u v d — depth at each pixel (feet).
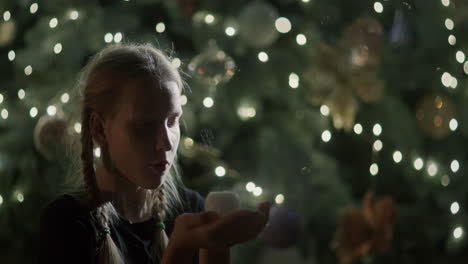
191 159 11.41
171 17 11.61
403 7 12.64
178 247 4.17
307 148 11.55
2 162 11.50
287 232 9.53
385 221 10.80
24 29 12.46
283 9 12.55
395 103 12.46
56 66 11.19
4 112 11.39
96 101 4.61
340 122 11.31
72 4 11.50
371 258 11.80
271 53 11.46
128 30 11.18
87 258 4.66
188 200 5.42
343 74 11.24
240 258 11.47
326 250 11.96
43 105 11.09
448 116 11.91
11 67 12.46
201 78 9.93
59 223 4.66
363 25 11.10
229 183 11.44
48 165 11.77
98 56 4.82
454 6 12.82
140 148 4.48
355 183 13.21
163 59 4.65
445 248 13.00
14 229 11.80
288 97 11.78
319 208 11.64
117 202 4.89
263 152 11.32
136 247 4.92
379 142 11.69
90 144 4.77
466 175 12.80
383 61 12.57
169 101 4.52
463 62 12.86
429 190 12.76
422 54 12.82
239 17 10.29
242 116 11.18
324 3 12.24
